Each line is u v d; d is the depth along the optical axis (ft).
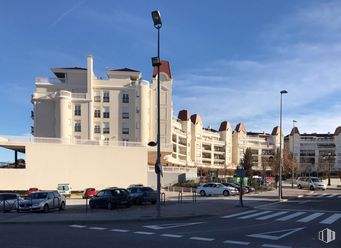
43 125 262.26
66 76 273.95
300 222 63.72
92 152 197.88
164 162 276.41
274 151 461.37
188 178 233.14
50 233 50.34
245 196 147.95
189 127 391.45
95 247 39.27
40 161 187.73
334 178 385.09
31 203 87.30
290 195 156.15
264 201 118.01
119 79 274.98
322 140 478.59
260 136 509.35
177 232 51.42
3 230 54.03
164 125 279.90
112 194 97.35
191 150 404.77
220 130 464.65
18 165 203.72
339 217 72.13
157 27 73.05
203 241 43.80
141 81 273.95
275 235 48.62
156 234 49.47
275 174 315.99
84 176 195.31
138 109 272.10
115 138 269.85
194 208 89.51
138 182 203.51
